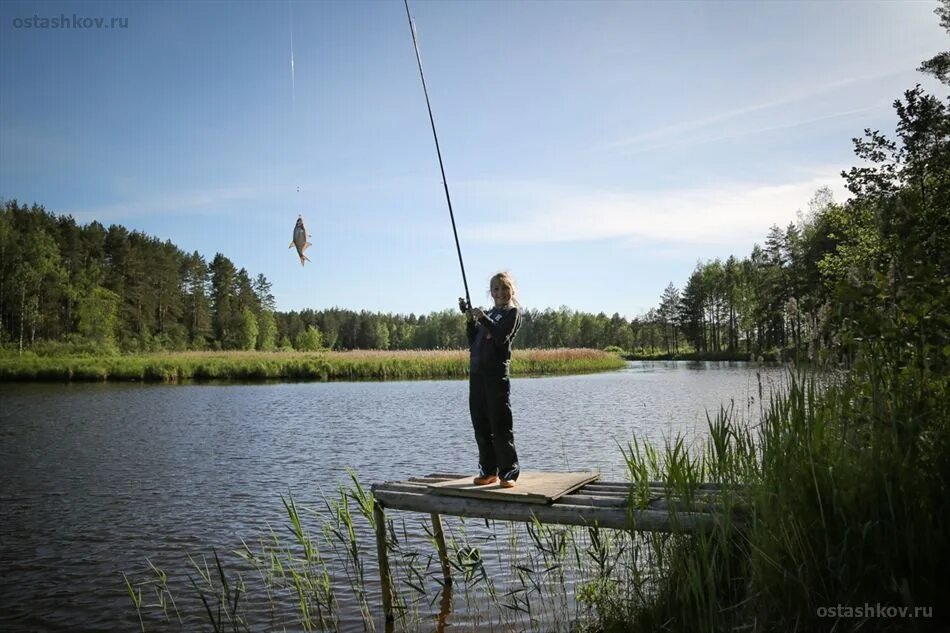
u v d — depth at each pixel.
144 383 40.62
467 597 5.72
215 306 107.69
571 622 4.97
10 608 5.76
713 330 100.38
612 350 112.44
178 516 8.87
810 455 3.88
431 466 12.23
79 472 12.05
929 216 6.04
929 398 3.87
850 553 3.62
